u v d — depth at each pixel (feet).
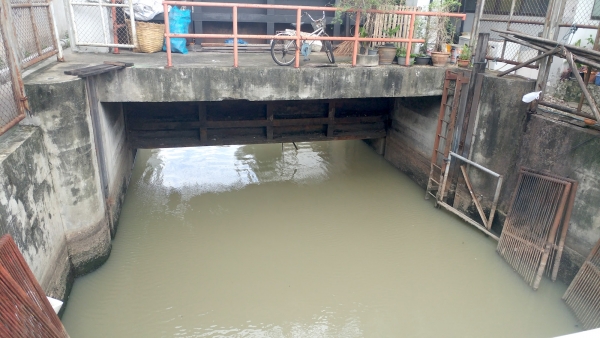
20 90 15.19
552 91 27.30
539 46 21.12
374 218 26.04
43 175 16.21
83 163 18.10
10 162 13.44
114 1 25.59
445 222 25.59
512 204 21.22
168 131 29.78
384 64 25.35
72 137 17.37
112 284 19.38
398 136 33.45
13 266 10.75
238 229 24.40
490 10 35.68
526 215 20.34
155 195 28.14
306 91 22.93
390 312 18.42
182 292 19.12
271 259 21.72
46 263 15.71
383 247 23.04
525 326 17.76
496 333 17.39
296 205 27.48
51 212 16.76
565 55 18.98
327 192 29.50
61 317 17.01
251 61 24.36
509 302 19.12
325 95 23.40
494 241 23.27
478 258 22.16
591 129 18.65
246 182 30.68
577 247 19.01
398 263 21.70
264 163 34.32
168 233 23.68
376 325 17.69
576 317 17.60
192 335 16.88
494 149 23.26
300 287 19.74
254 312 18.16
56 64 21.35
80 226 18.67
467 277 20.75
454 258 22.20
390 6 24.03
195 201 27.55
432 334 17.29
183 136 30.35
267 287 19.66
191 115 29.94
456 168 26.09
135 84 20.45
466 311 18.57
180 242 22.88
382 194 29.32
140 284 19.48
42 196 15.92
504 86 22.04
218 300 18.74
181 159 34.53
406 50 24.99
